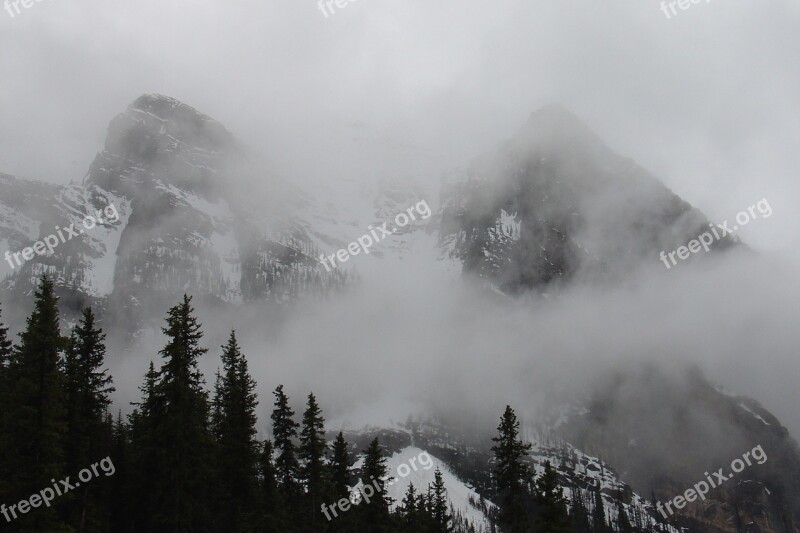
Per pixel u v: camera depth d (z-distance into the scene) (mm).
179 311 68000
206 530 72000
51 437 56688
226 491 77375
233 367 84000
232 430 80250
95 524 66812
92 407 70125
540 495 72625
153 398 66312
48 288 60500
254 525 76375
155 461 66188
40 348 57812
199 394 68625
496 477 74188
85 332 71188
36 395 57125
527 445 74000
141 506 74500
